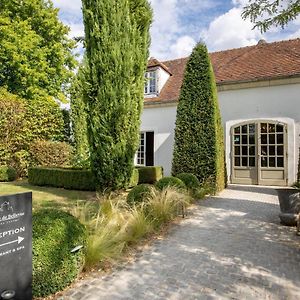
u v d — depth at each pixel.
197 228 5.34
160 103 13.52
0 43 16.23
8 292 2.42
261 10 4.46
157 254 4.10
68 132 16.38
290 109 10.66
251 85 11.34
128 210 5.25
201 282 3.26
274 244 4.48
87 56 7.68
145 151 14.27
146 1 8.14
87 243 3.55
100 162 7.66
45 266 2.86
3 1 16.88
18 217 2.55
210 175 9.10
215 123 9.22
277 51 12.67
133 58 7.76
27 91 17.45
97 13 7.39
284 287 3.14
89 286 3.17
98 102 7.48
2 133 12.60
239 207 7.05
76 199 8.01
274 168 10.95
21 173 13.34
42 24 18.11
